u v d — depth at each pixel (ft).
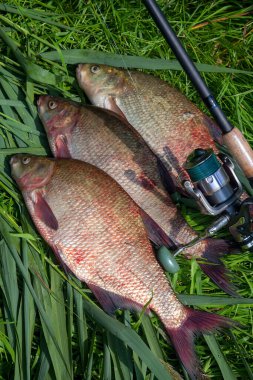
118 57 3.76
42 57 3.69
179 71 3.98
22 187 3.43
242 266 3.62
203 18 4.12
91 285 3.32
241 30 4.17
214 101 3.16
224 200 3.16
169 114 3.68
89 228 3.34
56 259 3.41
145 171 3.54
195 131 3.67
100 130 3.56
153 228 3.43
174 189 3.56
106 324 3.17
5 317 3.25
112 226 3.34
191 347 3.22
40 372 3.16
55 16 3.84
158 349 3.24
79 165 3.43
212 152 3.12
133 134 3.58
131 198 3.40
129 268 3.31
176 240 3.49
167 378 3.05
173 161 3.66
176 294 3.35
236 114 3.89
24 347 3.18
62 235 3.34
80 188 3.38
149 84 3.71
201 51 4.03
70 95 3.76
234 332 3.44
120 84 3.72
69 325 3.24
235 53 4.12
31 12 3.76
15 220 3.47
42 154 3.59
